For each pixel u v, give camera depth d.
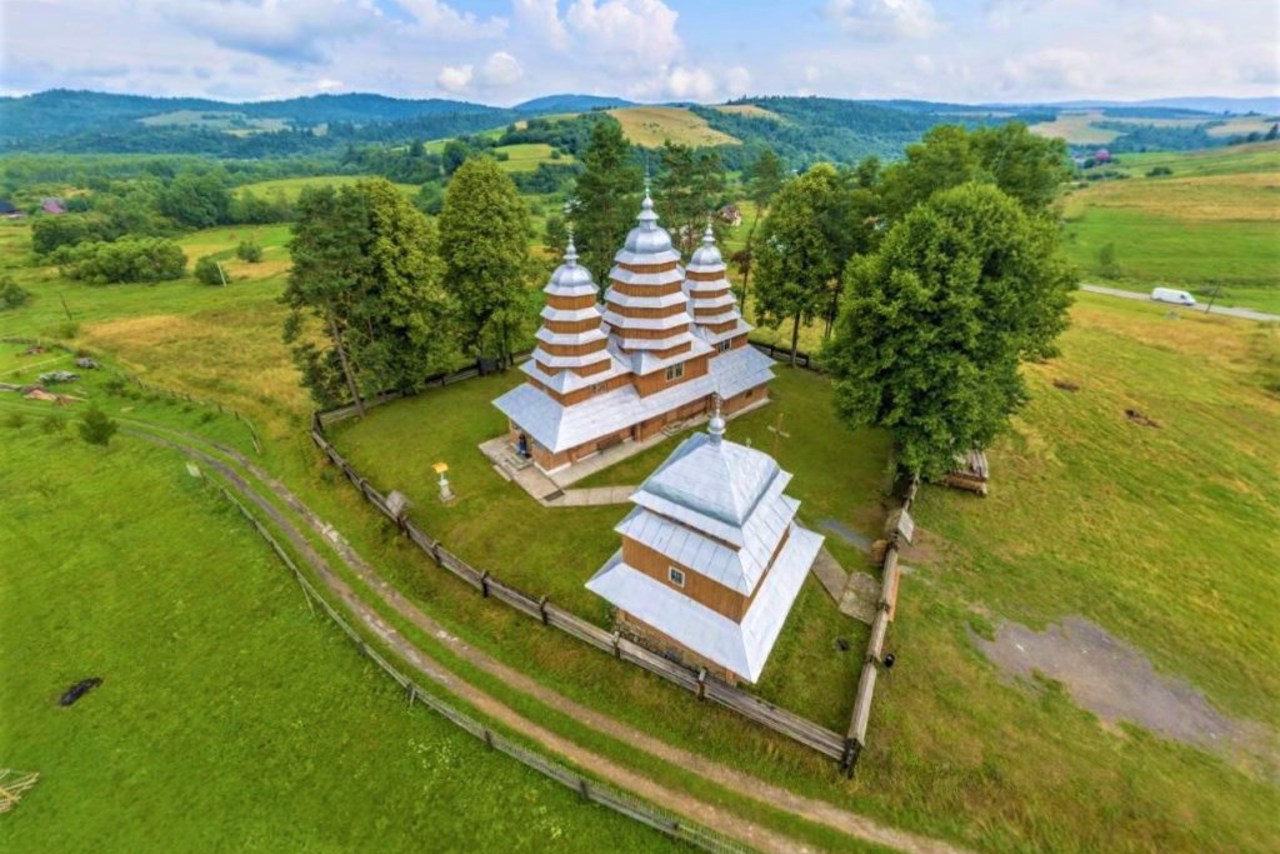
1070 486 32.53
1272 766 19.05
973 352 27.14
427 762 19.73
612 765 19.50
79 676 23.56
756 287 44.12
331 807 18.69
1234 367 48.16
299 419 42.25
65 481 36.09
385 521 30.61
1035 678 21.59
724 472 19.38
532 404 34.31
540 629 23.98
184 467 37.03
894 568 24.81
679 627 20.50
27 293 80.50
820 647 22.80
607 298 36.12
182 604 26.72
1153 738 19.67
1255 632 23.78
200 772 19.91
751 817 17.92
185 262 96.81
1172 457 35.47
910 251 27.03
